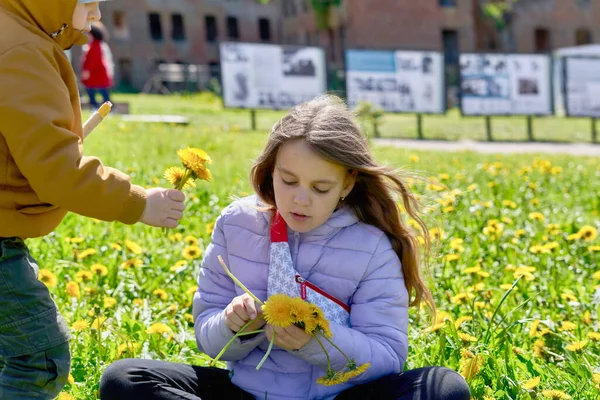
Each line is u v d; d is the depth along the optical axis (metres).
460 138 19.83
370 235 2.50
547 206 7.45
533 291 4.09
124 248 4.57
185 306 3.78
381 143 17.47
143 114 19.39
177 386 2.34
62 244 4.72
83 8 2.31
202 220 5.75
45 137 2.11
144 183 7.17
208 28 38.62
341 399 2.37
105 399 2.27
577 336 3.49
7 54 2.14
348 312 2.47
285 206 2.37
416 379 2.27
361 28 33.75
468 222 5.98
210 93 30.66
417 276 2.62
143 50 36.53
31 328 2.22
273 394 2.41
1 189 2.20
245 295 2.31
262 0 38.94
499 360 2.95
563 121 24.94
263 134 15.07
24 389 2.22
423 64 20.16
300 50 18.44
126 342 3.02
